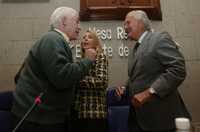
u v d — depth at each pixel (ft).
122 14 10.12
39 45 5.66
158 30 10.25
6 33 10.15
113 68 9.98
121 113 8.07
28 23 10.23
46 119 5.37
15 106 5.66
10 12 10.27
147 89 5.87
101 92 6.50
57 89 5.50
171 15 10.41
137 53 6.31
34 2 10.36
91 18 10.11
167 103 5.92
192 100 9.94
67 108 5.70
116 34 10.15
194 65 10.14
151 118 5.88
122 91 7.31
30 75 5.68
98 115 6.28
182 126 3.62
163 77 5.73
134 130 6.24
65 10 6.30
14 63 9.98
